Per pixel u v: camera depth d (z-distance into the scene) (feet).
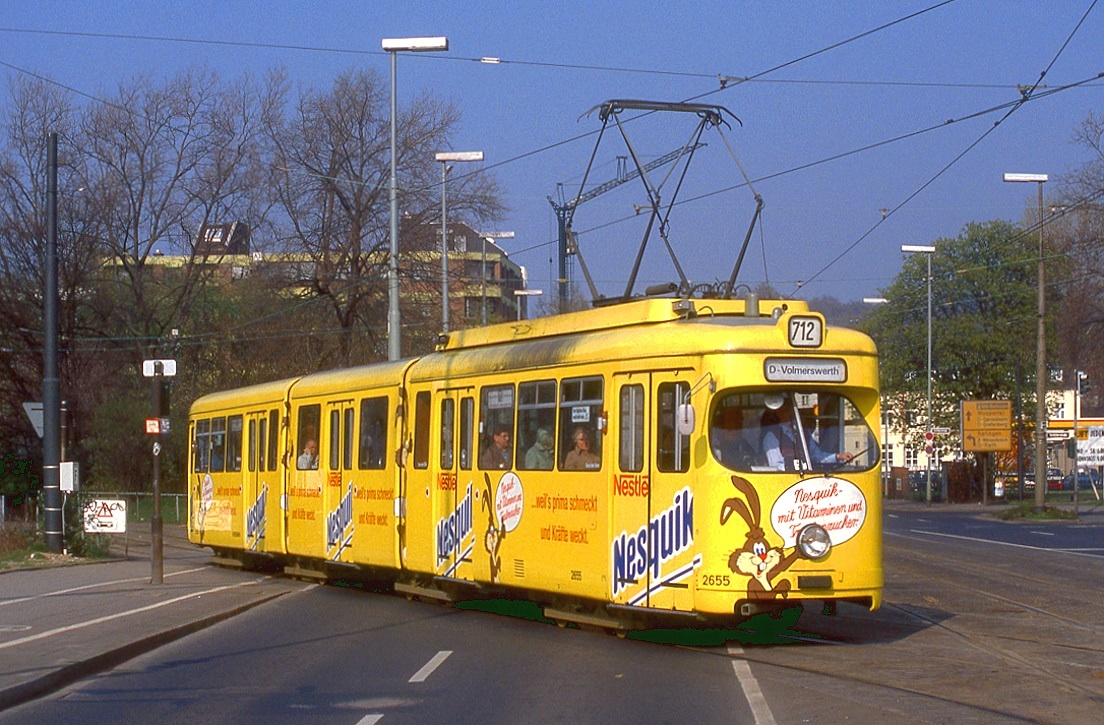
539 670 37.91
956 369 215.51
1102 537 101.40
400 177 151.53
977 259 215.92
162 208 160.25
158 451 67.05
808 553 40.50
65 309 162.50
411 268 150.30
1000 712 30.42
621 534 43.78
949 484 216.33
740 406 41.06
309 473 70.08
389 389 61.16
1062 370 223.51
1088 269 151.33
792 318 41.45
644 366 43.21
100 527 90.99
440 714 31.42
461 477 54.13
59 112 155.22
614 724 29.66
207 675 38.86
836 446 41.86
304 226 153.89
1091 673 36.06
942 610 52.08
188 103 159.53
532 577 48.52
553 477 47.57
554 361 48.11
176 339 159.84
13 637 45.39
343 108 152.56
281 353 159.74
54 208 86.63
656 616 44.91
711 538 40.22
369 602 59.88
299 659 41.65
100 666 40.57
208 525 85.81
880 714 30.27
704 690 33.76
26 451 171.53
